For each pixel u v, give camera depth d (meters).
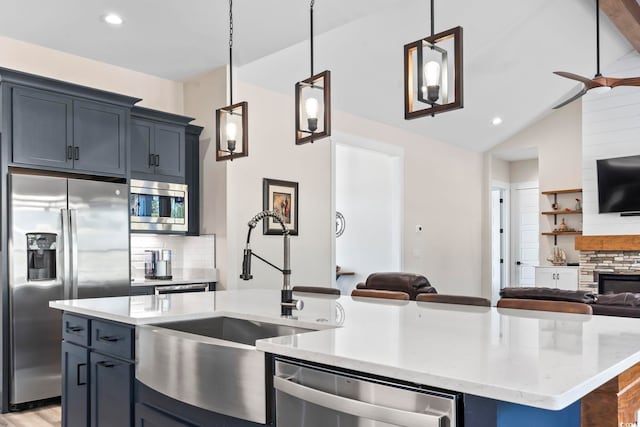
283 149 5.61
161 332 2.11
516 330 1.83
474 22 5.36
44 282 3.91
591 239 6.88
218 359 1.85
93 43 4.43
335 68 5.43
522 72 6.75
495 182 9.56
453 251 8.34
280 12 3.87
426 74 2.23
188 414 1.99
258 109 5.36
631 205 6.65
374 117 6.74
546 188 8.70
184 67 5.05
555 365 1.28
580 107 8.37
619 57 6.96
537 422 1.31
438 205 8.04
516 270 9.92
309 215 5.88
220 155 3.25
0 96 3.84
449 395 1.20
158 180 4.89
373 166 7.46
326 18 4.00
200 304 2.69
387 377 1.33
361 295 3.26
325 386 1.47
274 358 1.69
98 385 2.51
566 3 5.42
